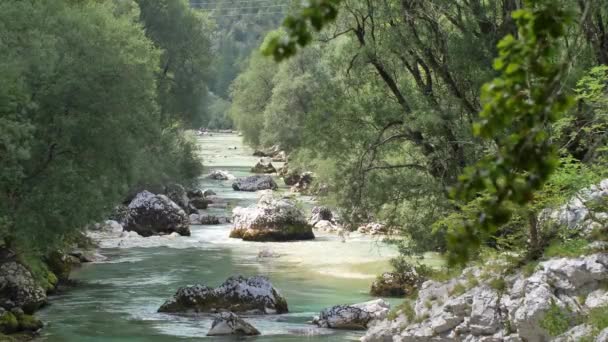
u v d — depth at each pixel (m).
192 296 37.41
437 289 26.27
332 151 41.09
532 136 6.93
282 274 46.44
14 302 35.78
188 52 90.81
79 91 38.78
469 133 36.97
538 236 25.50
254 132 128.38
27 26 38.28
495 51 38.47
